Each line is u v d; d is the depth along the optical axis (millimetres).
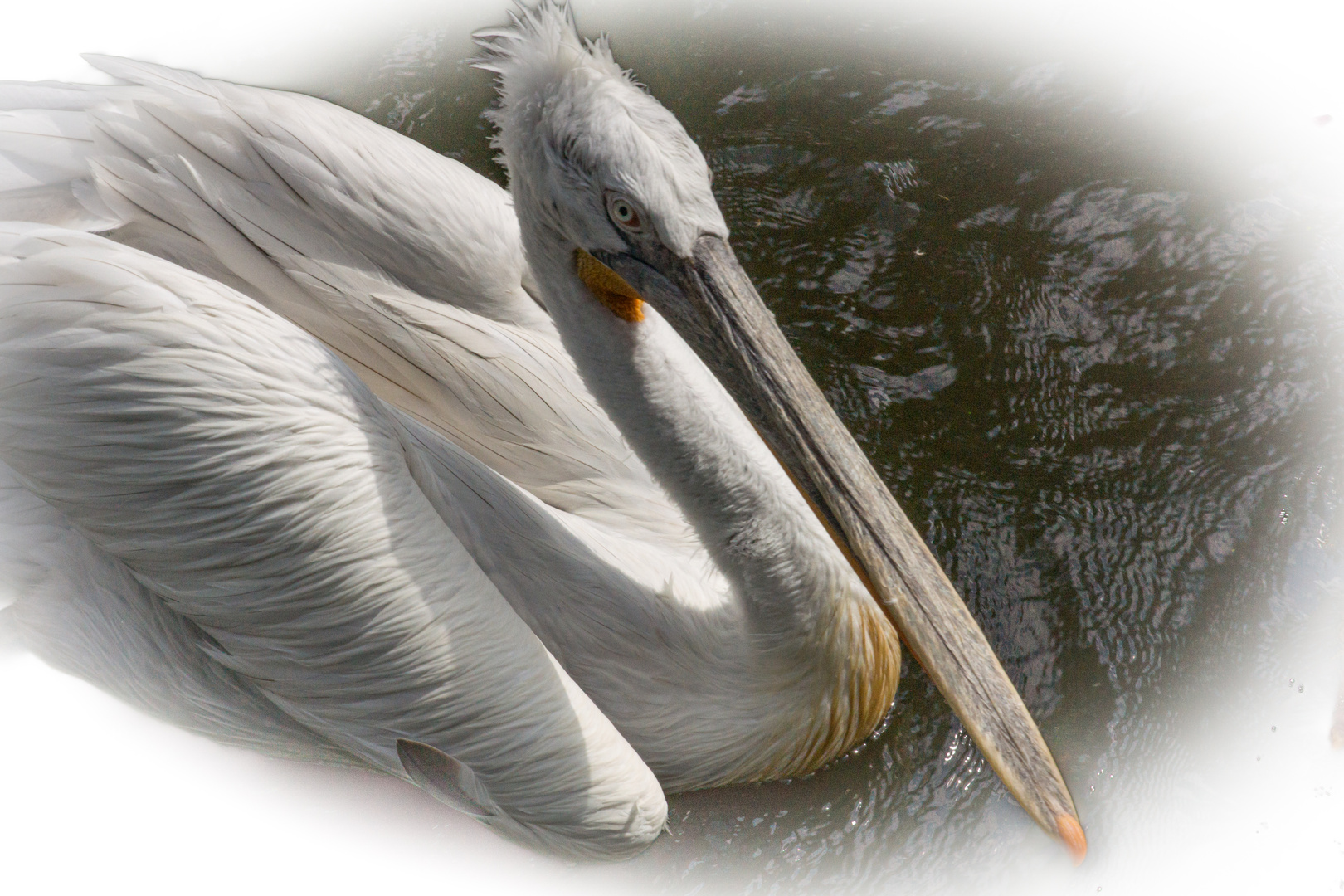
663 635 2584
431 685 2496
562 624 2590
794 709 2609
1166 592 2742
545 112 2482
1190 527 2775
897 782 2672
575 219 2496
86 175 2596
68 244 2479
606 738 2547
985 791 2656
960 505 2791
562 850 2572
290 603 2484
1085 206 3002
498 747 2516
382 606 2482
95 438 2463
